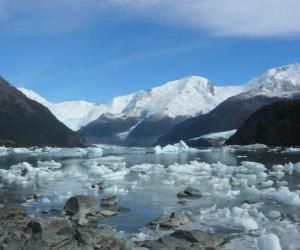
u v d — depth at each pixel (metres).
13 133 123.12
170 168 39.56
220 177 33.78
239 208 20.67
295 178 33.00
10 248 13.47
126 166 47.56
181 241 15.30
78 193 27.03
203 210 21.23
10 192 27.58
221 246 15.34
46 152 85.75
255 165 39.41
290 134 91.44
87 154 77.75
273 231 17.27
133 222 19.16
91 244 14.34
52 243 14.05
